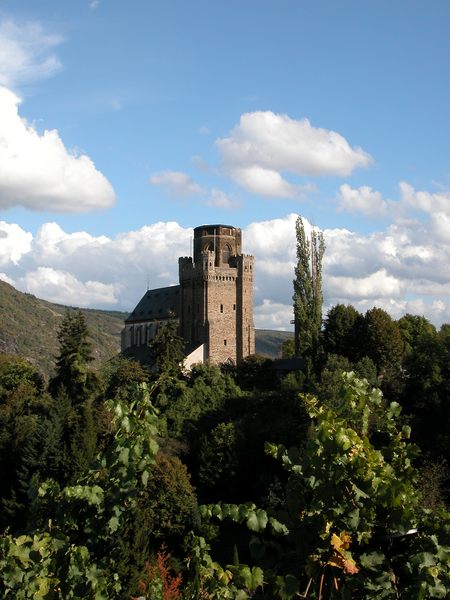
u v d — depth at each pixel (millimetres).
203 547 14812
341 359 101125
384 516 13570
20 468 80750
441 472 64562
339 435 13195
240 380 129750
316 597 13250
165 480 75250
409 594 12406
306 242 132000
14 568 15133
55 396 106875
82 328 111125
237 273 168000
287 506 13867
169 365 117500
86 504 16922
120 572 40125
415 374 90938
